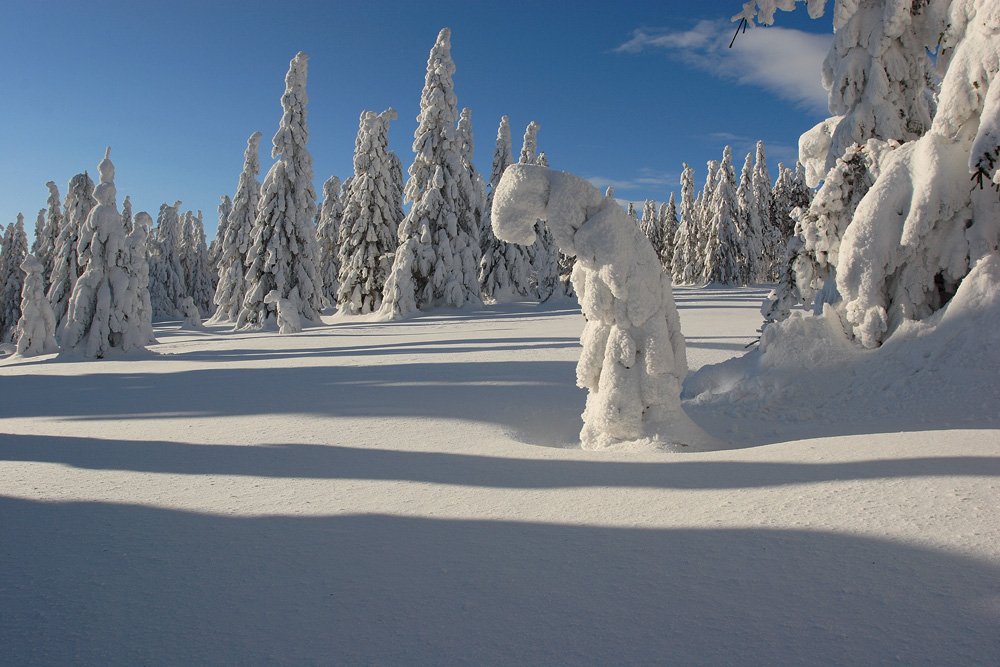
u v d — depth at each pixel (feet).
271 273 100.48
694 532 8.18
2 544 8.66
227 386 33.55
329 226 164.96
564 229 17.34
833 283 25.75
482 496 10.62
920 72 26.84
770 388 21.57
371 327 89.61
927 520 7.76
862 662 4.94
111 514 10.13
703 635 5.53
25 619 6.34
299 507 10.31
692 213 184.75
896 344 20.47
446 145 109.70
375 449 15.92
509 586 6.81
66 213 113.29
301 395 28.27
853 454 11.59
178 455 15.37
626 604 6.23
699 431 17.29
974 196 20.25
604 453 14.60
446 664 5.26
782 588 6.35
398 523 9.25
